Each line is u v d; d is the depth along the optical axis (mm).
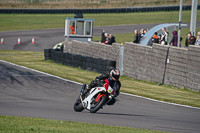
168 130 26047
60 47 97438
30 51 111312
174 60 55312
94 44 80375
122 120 29484
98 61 69562
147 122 28953
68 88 49062
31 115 30266
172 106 38344
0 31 161000
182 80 53531
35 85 50500
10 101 37750
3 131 20953
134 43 66688
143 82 61844
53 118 29172
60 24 186250
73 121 27562
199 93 49219
